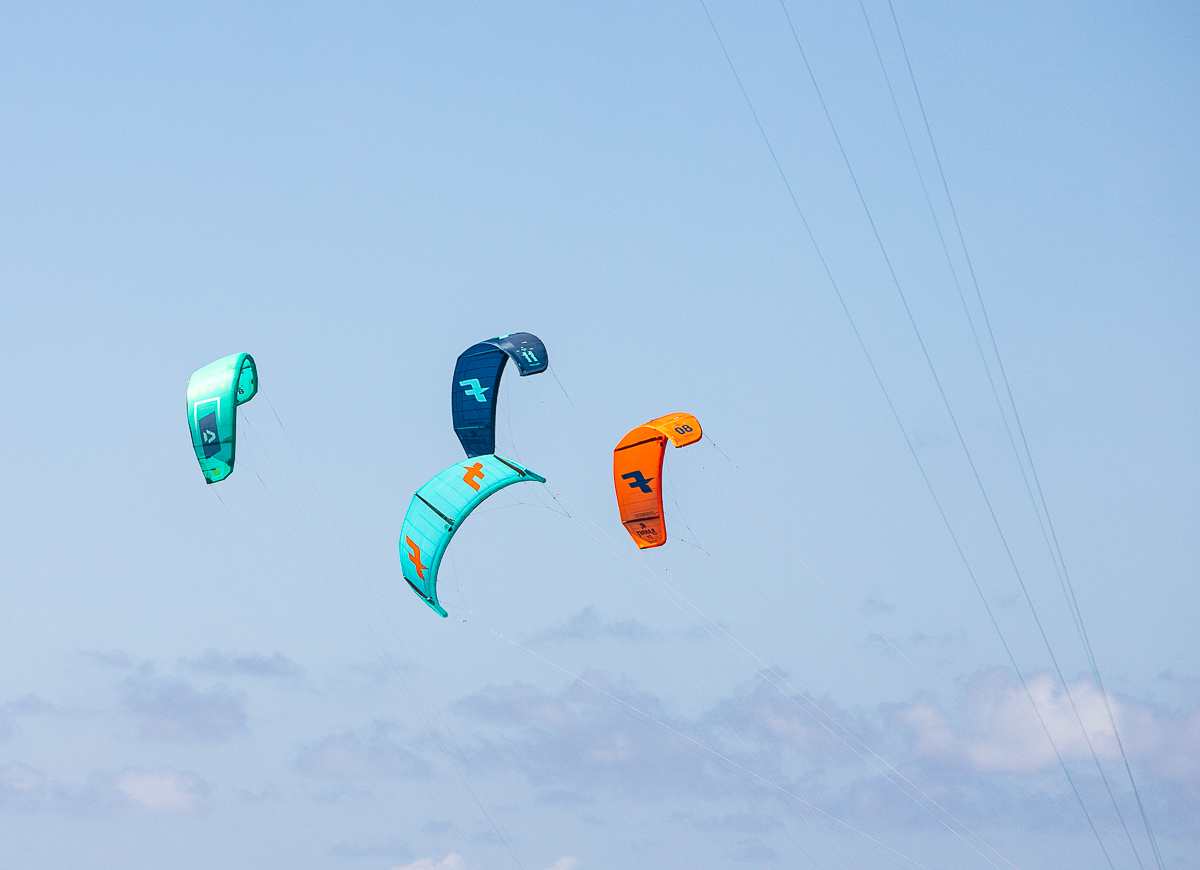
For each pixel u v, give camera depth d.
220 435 23.67
